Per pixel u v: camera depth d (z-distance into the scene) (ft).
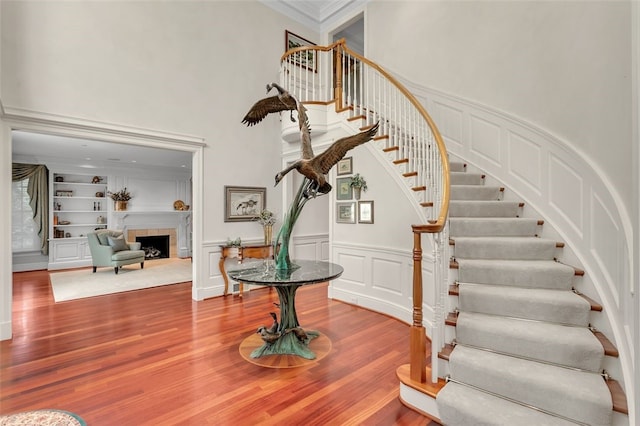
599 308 6.75
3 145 10.38
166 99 14.34
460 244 9.23
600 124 7.95
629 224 6.11
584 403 5.28
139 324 11.77
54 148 20.21
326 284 18.06
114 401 6.96
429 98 15.71
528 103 11.36
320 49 14.88
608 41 7.72
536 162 10.86
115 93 12.94
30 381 7.75
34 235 22.71
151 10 14.02
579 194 8.73
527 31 11.51
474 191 11.95
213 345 9.91
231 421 6.34
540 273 8.02
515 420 5.46
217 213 15.92
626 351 5.62
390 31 17.78
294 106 9.66
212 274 15.65
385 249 12.69
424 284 10.88
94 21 12.50
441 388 6.51
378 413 6.64
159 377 7.99
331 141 14.73
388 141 12.48
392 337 10.51
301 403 6.95
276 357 9.08
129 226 26.71
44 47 11.35
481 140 13.30
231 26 16.66
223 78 16.26
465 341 7.24
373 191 13.16
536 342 6.44
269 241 16.75
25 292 16.35
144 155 22.50
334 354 9.27
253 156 17.35
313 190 9.22
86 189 25.49
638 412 3.86
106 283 18.39
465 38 14.17
